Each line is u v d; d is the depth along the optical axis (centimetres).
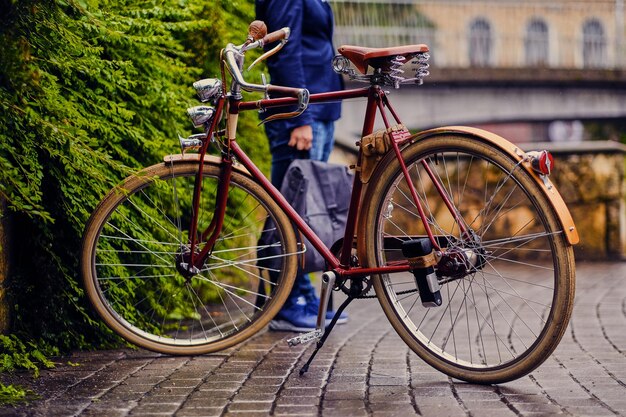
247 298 729
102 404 387
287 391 413
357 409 378
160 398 398
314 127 600
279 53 591
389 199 441
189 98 595
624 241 1664
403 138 432
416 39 2939
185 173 476
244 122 752
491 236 1409
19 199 414
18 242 495
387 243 445
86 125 486
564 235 400
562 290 401
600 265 1362
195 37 643
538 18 3148
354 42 2673
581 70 2884
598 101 2938
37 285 500
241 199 704
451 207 428
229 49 454
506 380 418
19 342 469
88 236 470
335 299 871
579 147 1493
